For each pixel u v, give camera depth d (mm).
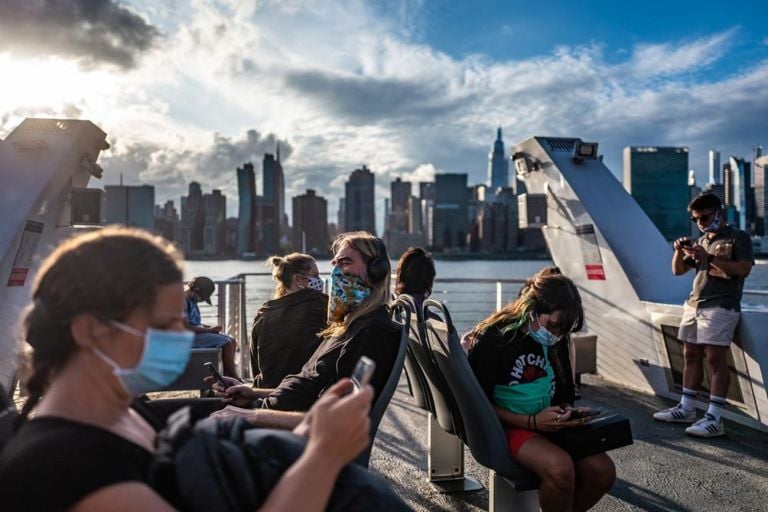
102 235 1132
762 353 4668
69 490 957
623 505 3430
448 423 3070
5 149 5535
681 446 4406
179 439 1133
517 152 7426
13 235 4980
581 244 6617
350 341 2385
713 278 4719
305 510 1060
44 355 1084
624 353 6215
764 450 4309
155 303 1087
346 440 1124
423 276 3346
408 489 3619
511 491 2846
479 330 2879
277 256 3783
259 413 2189
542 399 2746
